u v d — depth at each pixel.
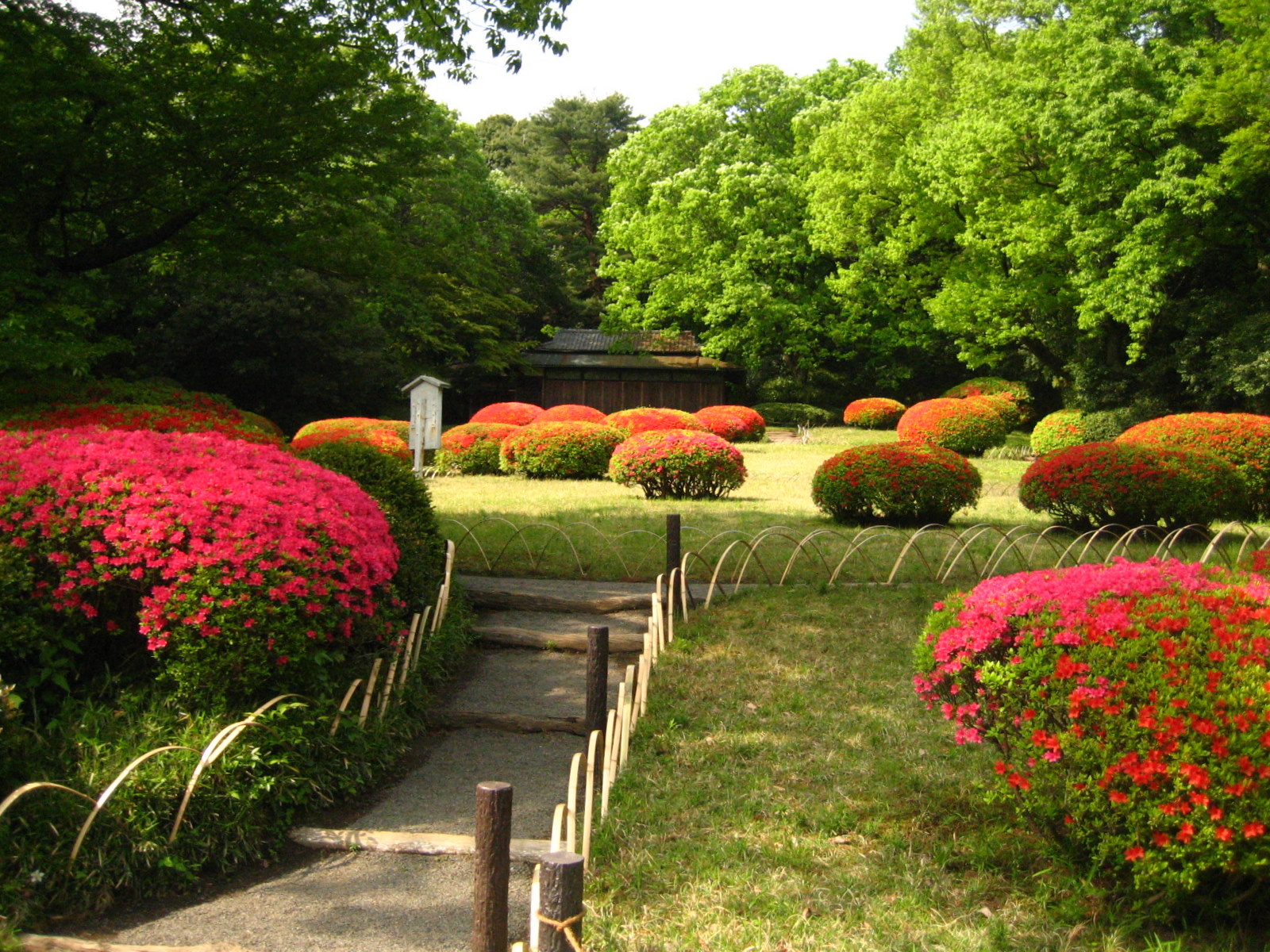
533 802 4.78
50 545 4.57
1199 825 3.07
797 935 3.37
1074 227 20.14
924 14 27.77
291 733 4.61
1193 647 3.30
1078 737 3.33
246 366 27.27
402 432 21.14
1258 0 16.61
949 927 3.40
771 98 35.25
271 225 10.38
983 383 32.75
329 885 4.02
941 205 25.70
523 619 7.57
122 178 9.21
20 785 3.96
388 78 10.12
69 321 8.36
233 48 9.14
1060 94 20.27
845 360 39.22
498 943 2.67
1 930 3.28
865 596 7.76
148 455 5.02
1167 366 22.95
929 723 5.38
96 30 8.82
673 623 7.10
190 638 4.54
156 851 3.88
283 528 4.79
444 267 32.84
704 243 34.19
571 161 44.81
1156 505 10.64
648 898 3.68
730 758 5.04
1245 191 18.41
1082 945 3.28
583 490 15.20
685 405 38.62
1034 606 3.72
